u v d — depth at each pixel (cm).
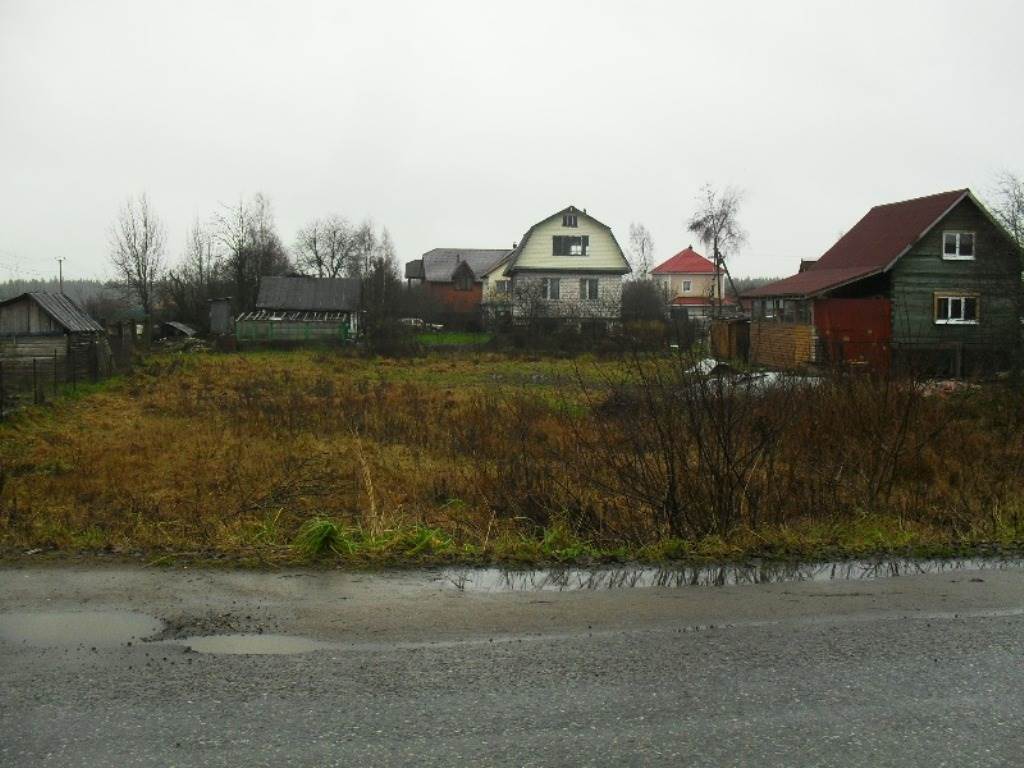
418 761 334
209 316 5716
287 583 559
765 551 660
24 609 503
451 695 394
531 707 382
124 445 1446
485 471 925
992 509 802
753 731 362
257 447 1412
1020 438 1180
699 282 8225
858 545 678
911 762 338
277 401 2034
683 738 355
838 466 879
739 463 757
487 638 466
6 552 624
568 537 705
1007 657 446
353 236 8275
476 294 7088
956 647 460
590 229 5500
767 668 429
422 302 6144
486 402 1595
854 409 973
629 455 789
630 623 493
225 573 580
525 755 340
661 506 734
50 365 2528
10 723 362
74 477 1138
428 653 444
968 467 986
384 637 466
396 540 656
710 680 414
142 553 625
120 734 354
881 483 838
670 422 762
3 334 2816
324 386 2453
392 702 386
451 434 1374
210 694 391
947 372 3061
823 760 338
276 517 798
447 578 578
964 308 3262
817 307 3231
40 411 1847
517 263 5450
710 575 594
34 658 431
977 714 380
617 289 5531
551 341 4172
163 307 6391
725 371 873
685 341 981
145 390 2509
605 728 363
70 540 659
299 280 5750
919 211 3394
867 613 516
